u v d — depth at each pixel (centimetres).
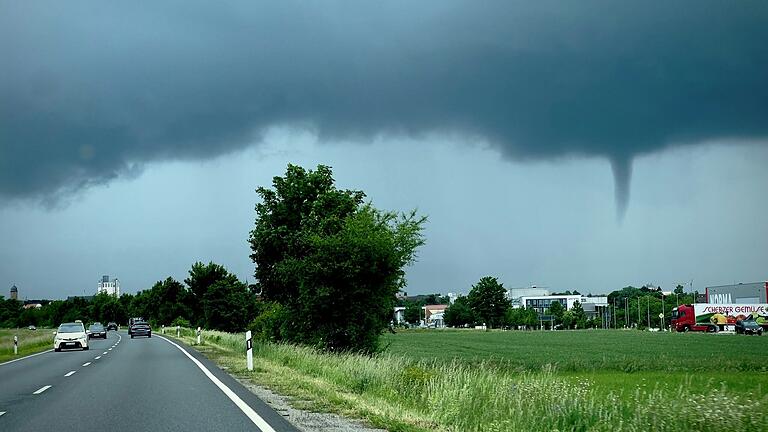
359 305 3322
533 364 3725
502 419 1221
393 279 3356
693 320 9550
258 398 1588
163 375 2331
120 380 2156
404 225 3409
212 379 2144
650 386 2478
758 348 5572
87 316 17862
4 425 1207
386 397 1616
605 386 2481
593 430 1142
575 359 4231
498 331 12975
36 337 6631
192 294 11988
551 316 18800
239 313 9981
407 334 11256
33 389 1900
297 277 3359
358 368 1962
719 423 1130
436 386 1535
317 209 3850
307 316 3394
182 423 1205
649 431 1137
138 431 1124
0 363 3356
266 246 3969
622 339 7888
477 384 1505
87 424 1209
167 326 13900
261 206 4066
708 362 3716
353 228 3275
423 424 1167
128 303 17975
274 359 2895
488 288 16600
